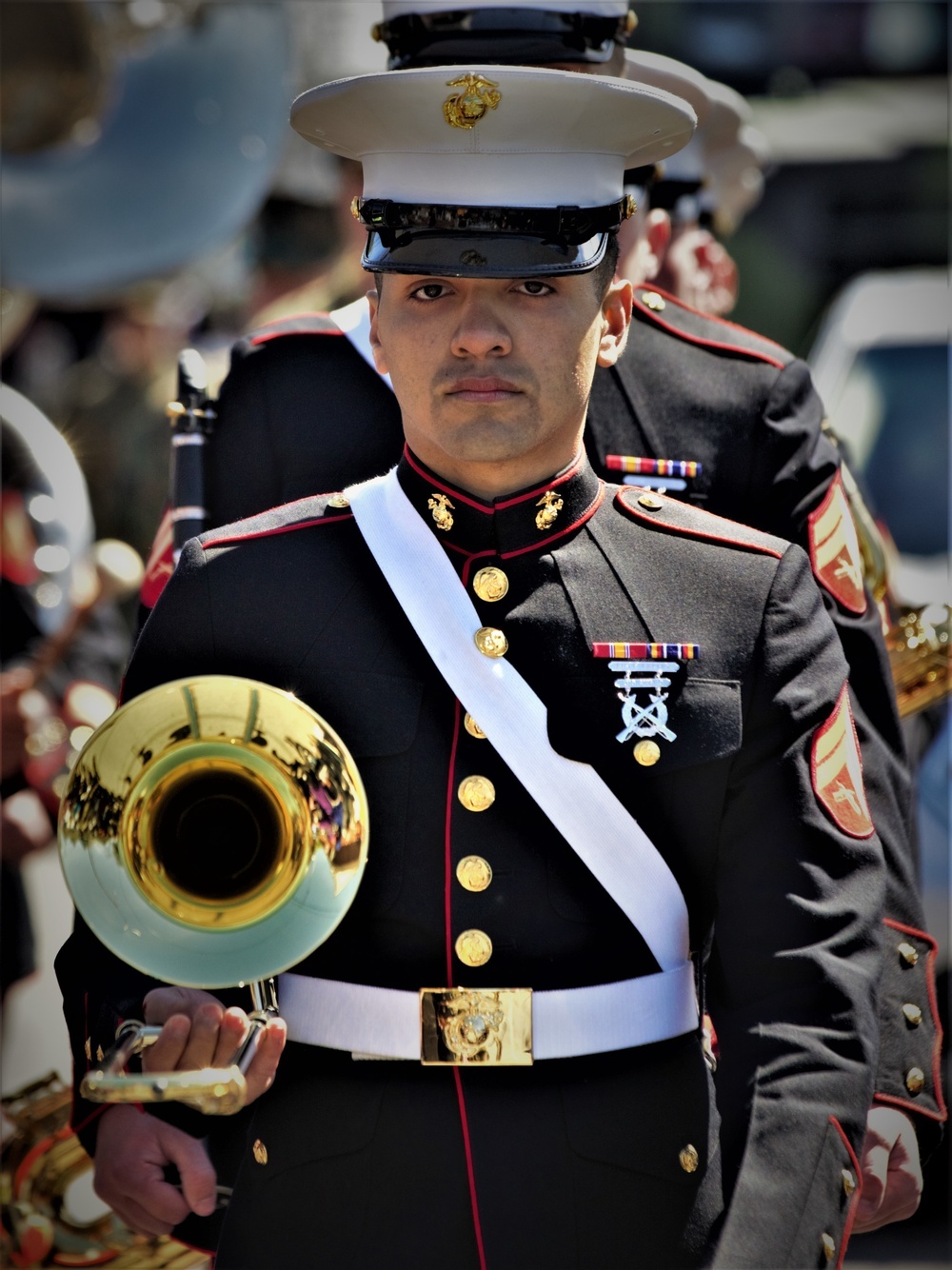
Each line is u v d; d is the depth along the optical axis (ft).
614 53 24.85
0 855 36.37
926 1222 40.11
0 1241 26.78
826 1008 18.43
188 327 63.46
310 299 32.86
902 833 23.54
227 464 24.81
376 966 19.21
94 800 18.52
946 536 51.70
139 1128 21.49
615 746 19.33
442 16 24.29
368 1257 18.83
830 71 78.02
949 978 40.78
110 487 53.16
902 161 77.97
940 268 77.41
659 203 29.96
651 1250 18.81
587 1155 18.79
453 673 19.47
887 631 27.66
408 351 19.12
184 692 18.75
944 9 76.74
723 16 76.74
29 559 37.04
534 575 19.93
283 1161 19.38
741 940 19.16
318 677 19.83
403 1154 18.89
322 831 18.47
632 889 19.06
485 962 18.98
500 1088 18.92
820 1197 17.58
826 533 24.72
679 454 24.64
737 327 26.27
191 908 18.54
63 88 48.42
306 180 63.57
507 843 19.19
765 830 19.26
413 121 19.21
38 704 36.42
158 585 24.68
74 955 21.13
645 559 20.22
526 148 19.17
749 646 19.75
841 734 19.95
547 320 19.01
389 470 22.63
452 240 19.06
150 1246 27.12
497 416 18.86
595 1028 18.95
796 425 25.05
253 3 49.55
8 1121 27.17
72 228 49.47
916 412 53.31
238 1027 18.49
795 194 78.69
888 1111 22.07
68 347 69.56
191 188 49.78
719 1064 19.13
